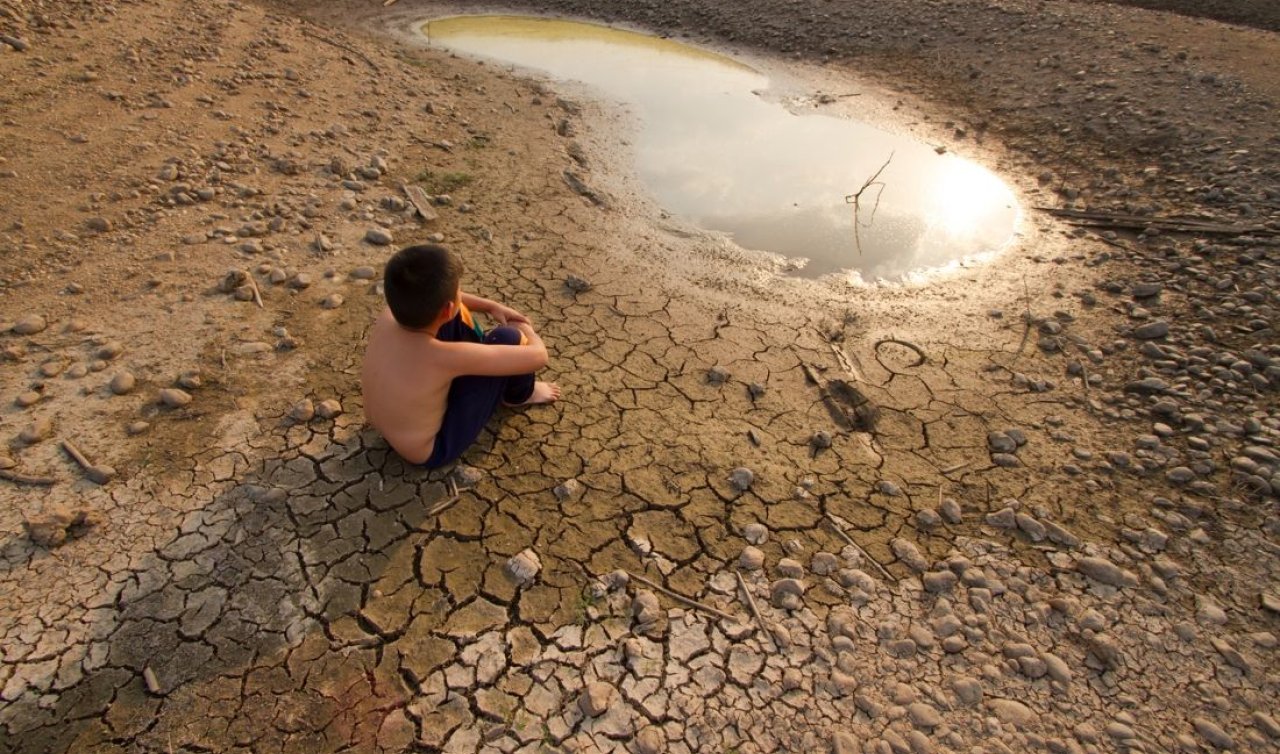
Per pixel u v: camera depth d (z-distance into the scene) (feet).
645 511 10.09
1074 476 10.99
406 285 8.71
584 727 7.74
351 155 19.07
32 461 9.91
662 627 8.70
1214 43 26.25
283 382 11.62
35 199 14.98
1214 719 8.08
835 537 9.95
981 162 21.52
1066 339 13.92
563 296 14.65
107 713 7.53
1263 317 13.92
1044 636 8.83
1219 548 9.88
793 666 8.41
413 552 9.30
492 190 18.58
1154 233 17.11
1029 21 29.50
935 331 14.26
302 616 8.52
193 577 8.79
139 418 10.71
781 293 15.37
